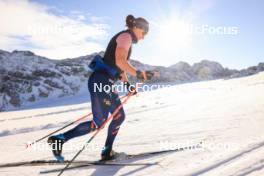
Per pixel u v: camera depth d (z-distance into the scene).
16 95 73.50
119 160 2.77
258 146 2.81
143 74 2.78
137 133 4.71
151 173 2.28
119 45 2.70
